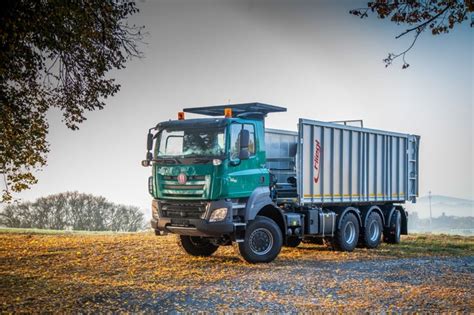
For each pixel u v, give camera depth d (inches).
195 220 484.1
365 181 670.5
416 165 788.6
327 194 605.3
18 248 580.7
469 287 384.5
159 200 512.1
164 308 319.9
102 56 531.8
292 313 308.2
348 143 642.8
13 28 425.4
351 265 497.4
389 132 717.9
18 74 498.6
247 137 488.4
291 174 629.3
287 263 509.0
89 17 483.2
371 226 666.2
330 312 309.6
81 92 555.5
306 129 577.6
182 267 474.3
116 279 411.2
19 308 314.7
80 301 334.3
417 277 427.5
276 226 519.2
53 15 445.7
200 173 483.8
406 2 351.6
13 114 545.6
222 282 402.6
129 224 1492.4
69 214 1445.6
